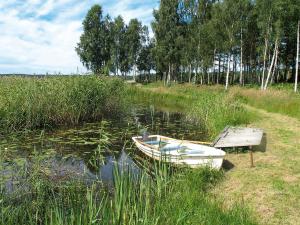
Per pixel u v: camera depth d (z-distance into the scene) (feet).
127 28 185.06
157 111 67.36
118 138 38.42
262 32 110.52
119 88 56.80
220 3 121.70
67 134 39.47
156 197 16.98
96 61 170.19
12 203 16.67
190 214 15.84
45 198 18.33
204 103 53.42
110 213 14.51
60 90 45.44
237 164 27.32
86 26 169.37
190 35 137.80
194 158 25.04
